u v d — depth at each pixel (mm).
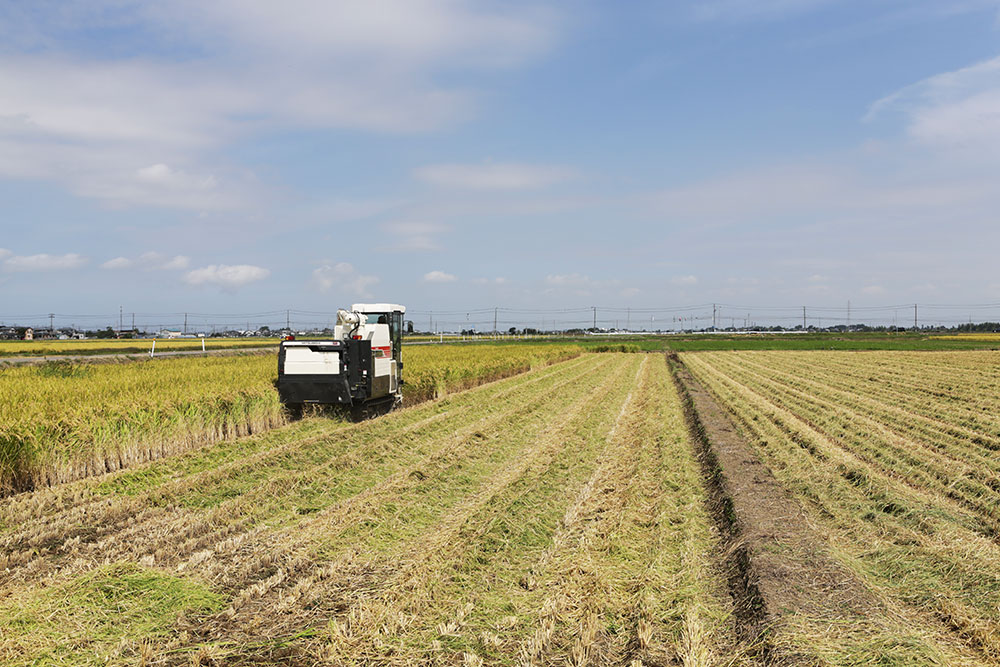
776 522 8570
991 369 41062
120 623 5938
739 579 6988
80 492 10180
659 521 8969
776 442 14680
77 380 17000
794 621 5707
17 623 5832
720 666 5250
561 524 9070
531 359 41906
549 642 5621
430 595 6578
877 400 23781
